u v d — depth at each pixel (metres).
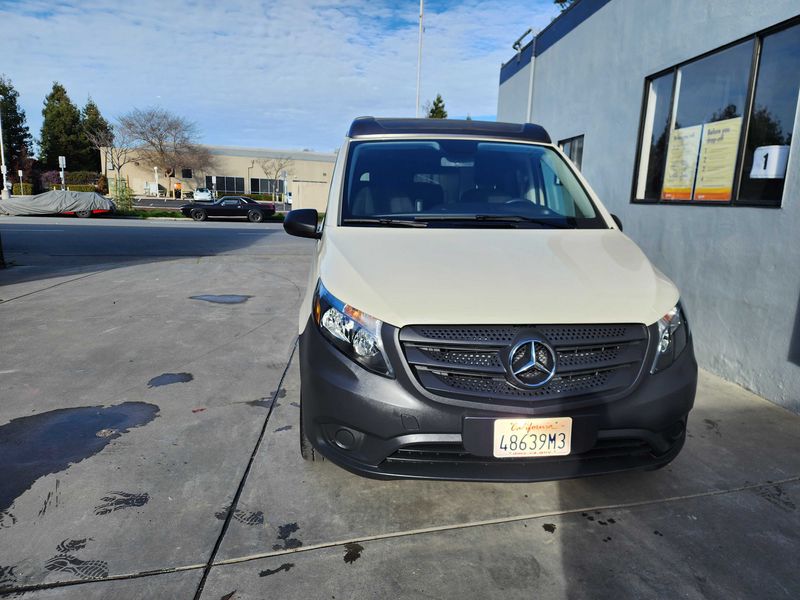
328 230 2.89
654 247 5.10
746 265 3.94
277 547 2.18
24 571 2.01
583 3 6.71
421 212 3.06
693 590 1.98
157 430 3.19
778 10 3.73
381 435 2.09
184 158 58.00
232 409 3.50
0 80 58.34
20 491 2.54
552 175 3.40
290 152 64.31
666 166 5.11
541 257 2.52
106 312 6.11
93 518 2.34
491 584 1.99
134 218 28.58
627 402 2.11
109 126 60.25
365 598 1.92
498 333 2.07
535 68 8.45
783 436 3.21
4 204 26.11
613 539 2.26
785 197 3.61
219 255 11.59
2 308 6.25
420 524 2.35
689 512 2.45
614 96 5.97
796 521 2.40
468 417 2.03
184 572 2.03
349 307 2.20
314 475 2.72
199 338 5.12
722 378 4.20
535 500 2.54
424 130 3.62
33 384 3.90
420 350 2.09
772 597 1.95
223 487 2.60
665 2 5.03
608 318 2.14
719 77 4.39
